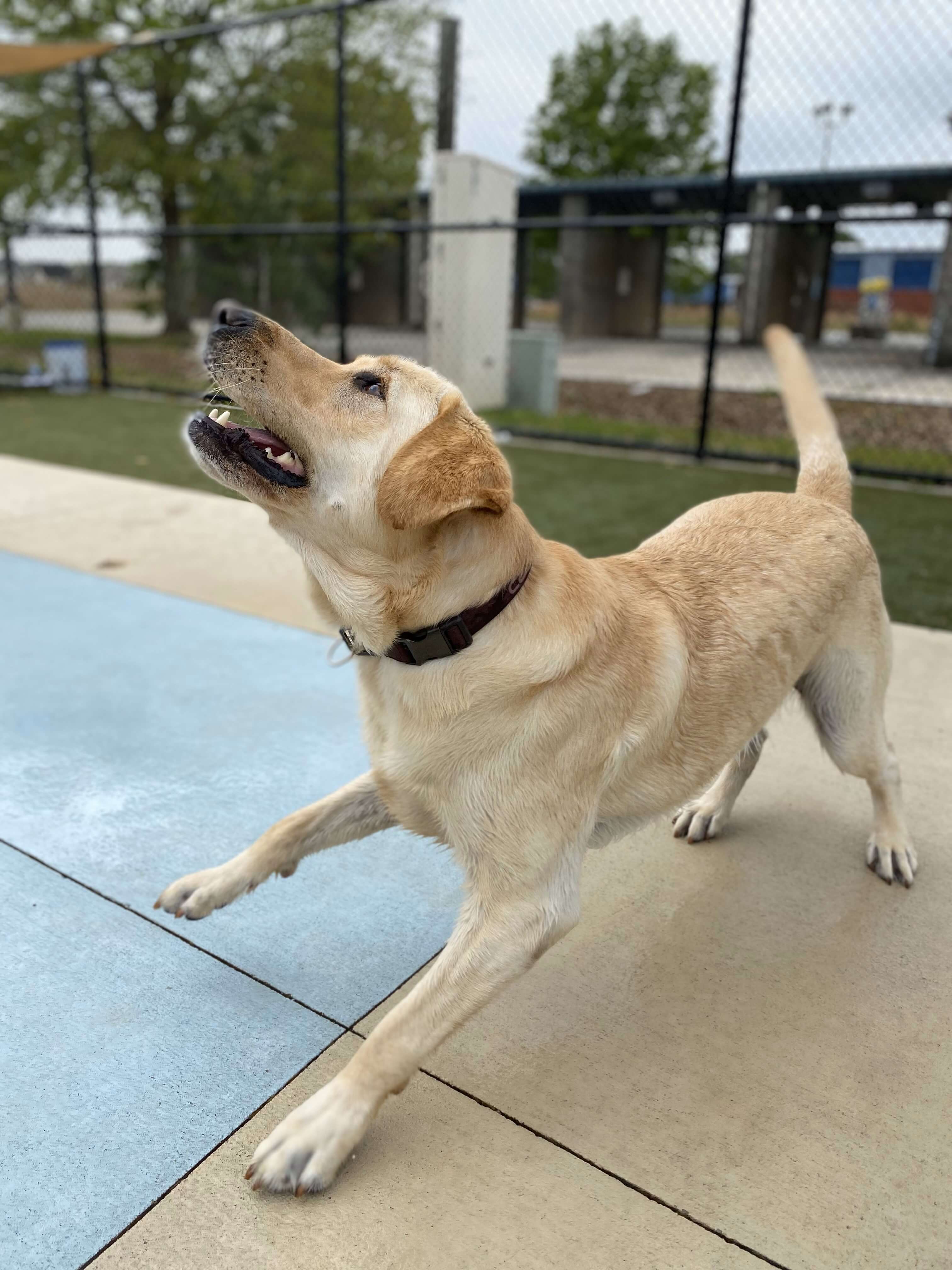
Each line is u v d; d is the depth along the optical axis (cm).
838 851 154
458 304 586
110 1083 106
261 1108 104
